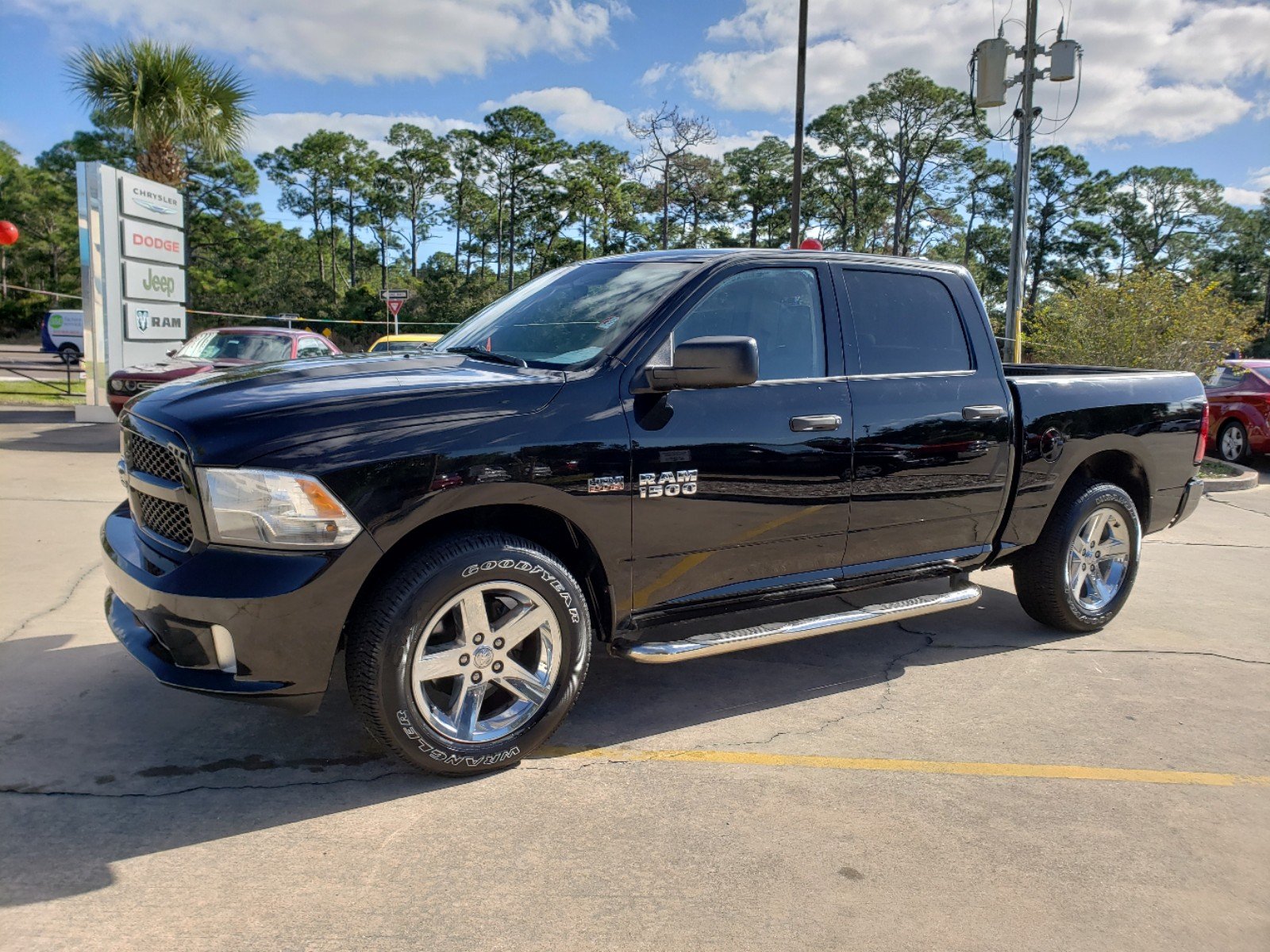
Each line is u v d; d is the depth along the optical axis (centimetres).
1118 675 445
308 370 331
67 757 327
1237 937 245
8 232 1556
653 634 474
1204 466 1176
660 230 7850
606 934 238
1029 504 461
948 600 434
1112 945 240
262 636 278
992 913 252
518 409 313
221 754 334
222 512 279
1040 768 343
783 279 392
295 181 8344
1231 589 611
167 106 1739
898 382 410
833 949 234
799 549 386
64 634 448
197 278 6788
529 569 316
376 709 295
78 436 1198
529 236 8194
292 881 257
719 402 357
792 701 404
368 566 287
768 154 7825
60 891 249
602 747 353
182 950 226
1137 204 8238
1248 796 325
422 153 8012
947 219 7512
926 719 387
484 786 318
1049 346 1324
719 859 275
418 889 255
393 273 9100
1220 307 1248
